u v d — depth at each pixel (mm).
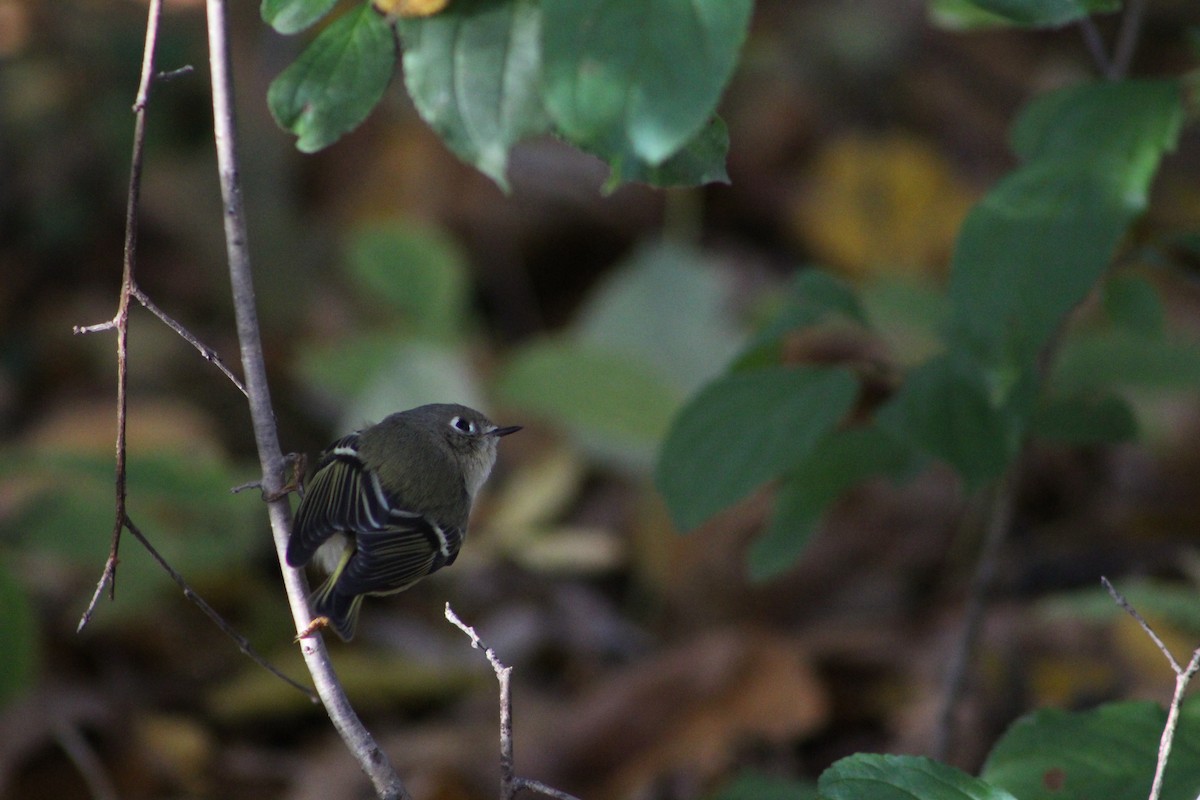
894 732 9992
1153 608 9773
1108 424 7562
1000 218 5664
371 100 4609
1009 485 7691
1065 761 5453
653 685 9859
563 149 16266
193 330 14469
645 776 9422
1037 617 10703
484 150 4375
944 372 6445
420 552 6645
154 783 9609
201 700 10406
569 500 12469
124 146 15078
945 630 10836
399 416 7441
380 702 10484
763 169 16656
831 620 11344
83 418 12680
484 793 9461
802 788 7914
